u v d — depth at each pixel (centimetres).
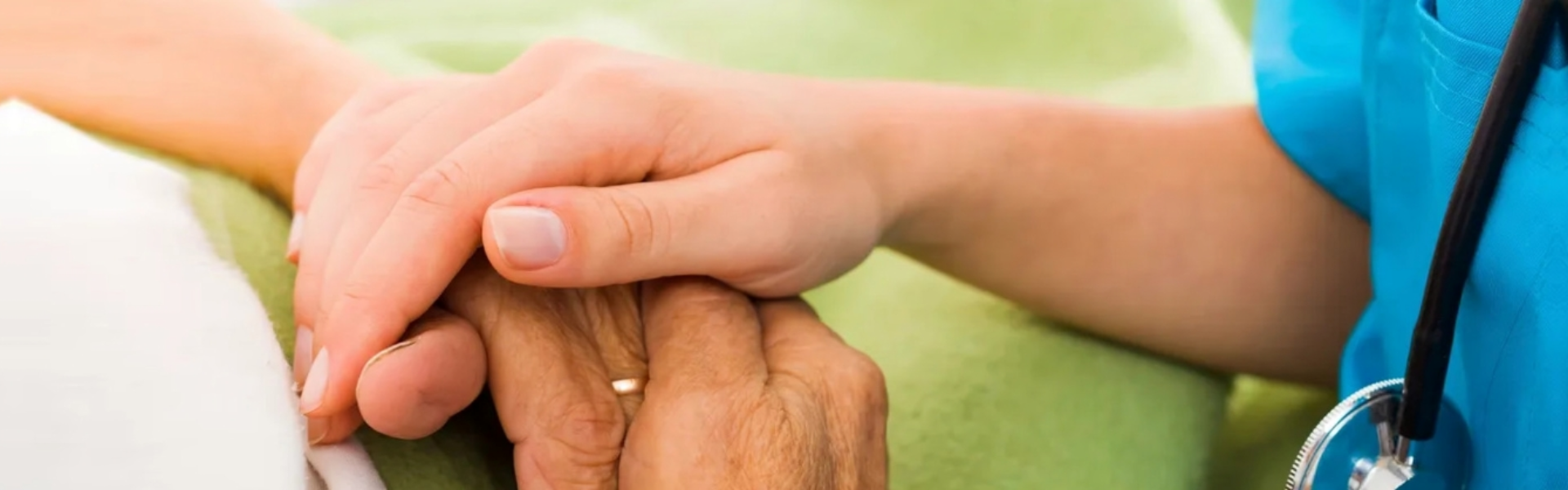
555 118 60
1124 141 72
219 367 55
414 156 61
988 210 69
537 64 64
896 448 69
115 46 73
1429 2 63
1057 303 72
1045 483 68
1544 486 60
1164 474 69
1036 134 70
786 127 62
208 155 71
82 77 73
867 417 61
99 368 53
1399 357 67
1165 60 89
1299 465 61
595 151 60
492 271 60
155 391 53
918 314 75
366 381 57
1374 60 67
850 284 78
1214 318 72
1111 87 88
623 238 58
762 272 62
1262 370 74
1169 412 71
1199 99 86
